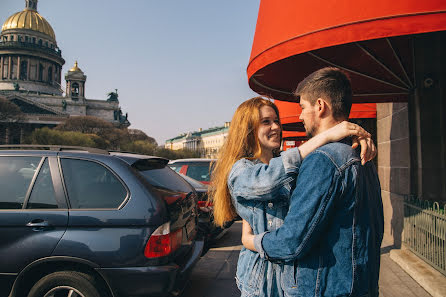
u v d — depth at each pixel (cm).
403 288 405
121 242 276
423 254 470
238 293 402
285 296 121
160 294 272
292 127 1214
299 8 404
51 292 273
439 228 413
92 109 10694
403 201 557
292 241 112
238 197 136
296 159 124
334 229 115
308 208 111
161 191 316
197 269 492
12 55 10369
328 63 535
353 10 351
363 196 120
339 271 112
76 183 304
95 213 285
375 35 337
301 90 142
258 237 125
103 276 271
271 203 131
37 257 274
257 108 152
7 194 302
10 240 280
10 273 275
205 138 14800
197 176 766
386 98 612
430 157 466
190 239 345
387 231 684
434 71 455
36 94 9894
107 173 308
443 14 308
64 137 6969
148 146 9219
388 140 702
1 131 7750
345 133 121
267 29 459
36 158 319
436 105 457
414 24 318
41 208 294
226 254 573
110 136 8644
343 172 115
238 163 140
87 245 274
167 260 283
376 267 123
